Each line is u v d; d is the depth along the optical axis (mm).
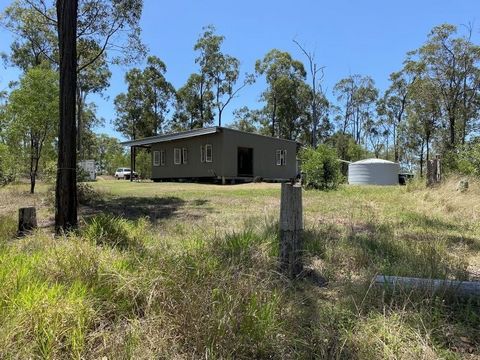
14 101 14930
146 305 3033
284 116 46938
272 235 5328
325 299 3717
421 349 2672
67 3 7031
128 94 44438
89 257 3682
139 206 11570
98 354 2479
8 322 2455
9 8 13852
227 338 2648
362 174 30422
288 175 29219
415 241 5992
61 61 7027
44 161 15875
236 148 24484
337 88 56219
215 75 44750
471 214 9047
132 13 12703
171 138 26031
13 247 4320
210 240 5059
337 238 6094
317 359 2645
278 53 45812
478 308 3379
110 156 62031
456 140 28641
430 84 28312
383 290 3465
